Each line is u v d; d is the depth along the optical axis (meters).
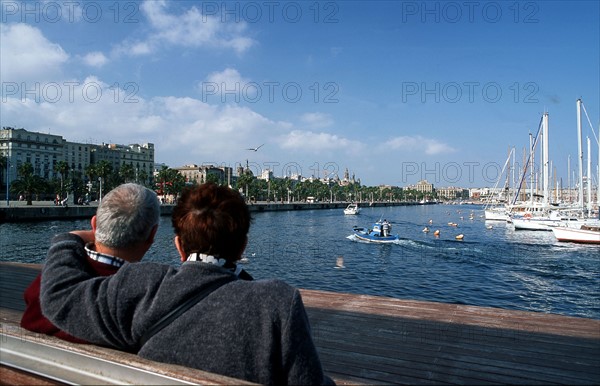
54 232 41.69
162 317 1.41
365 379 3.05
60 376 1.38
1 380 1.36
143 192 1.79
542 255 29.16
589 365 3.31
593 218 44.56
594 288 18.75
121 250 1.74
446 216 98.69
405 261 26.66
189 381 1.32
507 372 3.18
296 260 27.14
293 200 160.38
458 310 4.95
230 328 1.38
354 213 101.75
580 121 42.66
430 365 3.31
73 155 134.00
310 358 1.39
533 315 4.74
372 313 4.79
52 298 1.52
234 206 1.70
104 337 1.46
